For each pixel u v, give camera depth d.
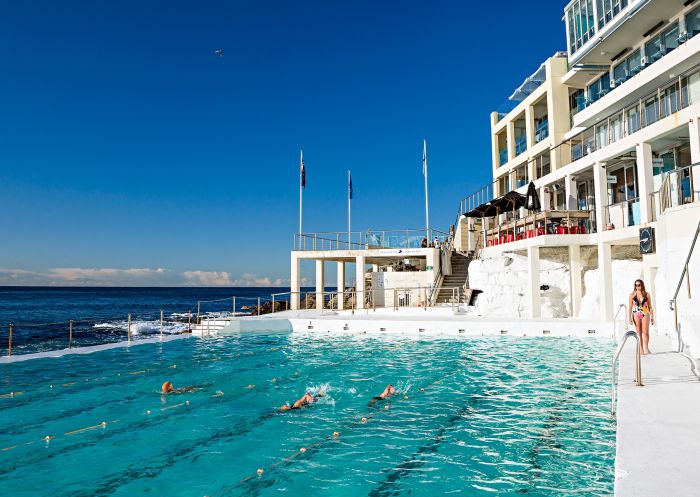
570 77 25.70
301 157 35.38
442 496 5.35
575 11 23.92
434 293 29.77
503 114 37.00
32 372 12.70
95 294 152.50
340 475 6.01
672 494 3.69
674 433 5.11
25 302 91.12
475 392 10.05
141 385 11.23
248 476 6.06
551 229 21.39
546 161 30.84
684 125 16.77
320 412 8.91
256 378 11.89
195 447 7.13
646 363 9.23
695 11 18.06
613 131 21.44
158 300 105.50
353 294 32.16
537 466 6.07
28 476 6.13
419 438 7.30
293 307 32.03
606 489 5.38
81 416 8.77
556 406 8.76
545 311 22.64
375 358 14.45
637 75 19.55
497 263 24.73
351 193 37.88
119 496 5.56
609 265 19.88
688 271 11.44
